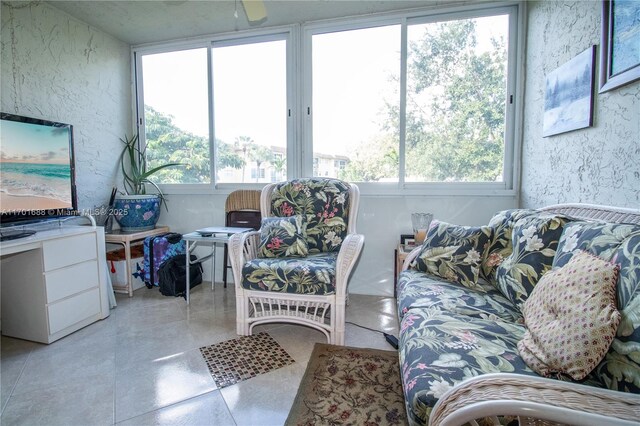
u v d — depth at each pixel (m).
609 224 1.13
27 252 1.96
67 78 2.72
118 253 3.03
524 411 0.60
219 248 3.27
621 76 1.42
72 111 2.77
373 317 2.40
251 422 1.34
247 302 2.05
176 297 2.80
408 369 0.99
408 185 2.83
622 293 0.89
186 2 2.57
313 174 3.02
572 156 1.87
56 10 2.62
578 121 1.76
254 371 1.70
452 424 0.66
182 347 1.94
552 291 1.07
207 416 1.37
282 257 2.22
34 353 1.88
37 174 2.19
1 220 1.99
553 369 0.89
